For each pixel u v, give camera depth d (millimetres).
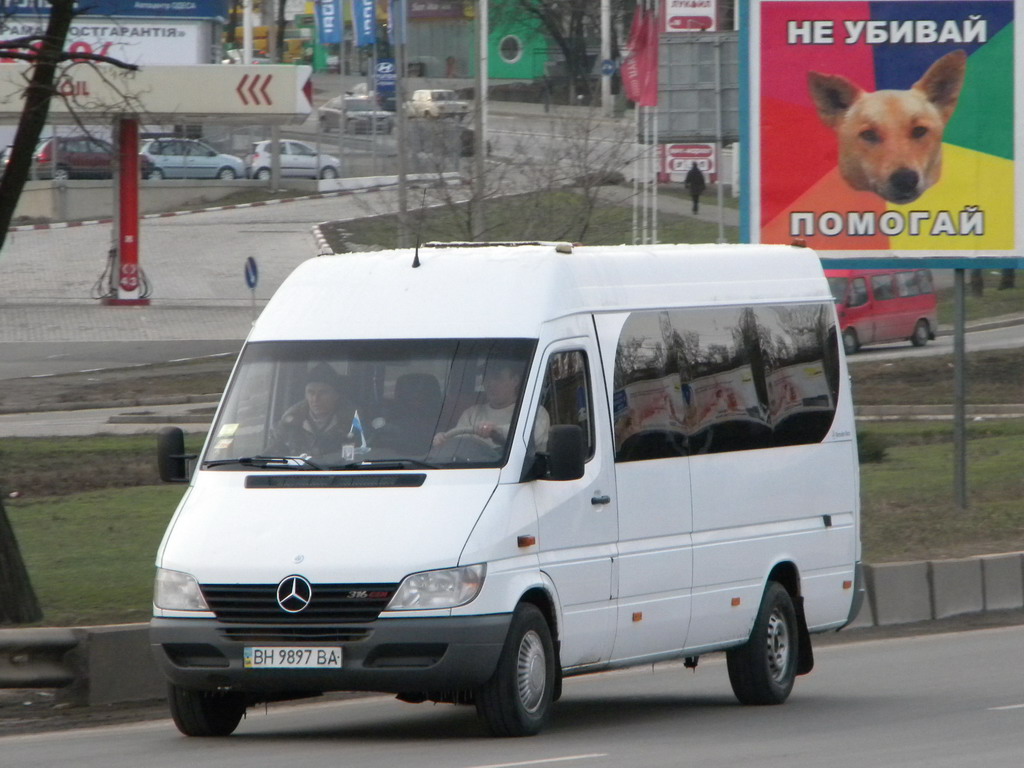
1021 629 60844
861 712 42438
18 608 50656
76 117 56250
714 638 42219
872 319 179000
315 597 34344
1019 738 37125
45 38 53281
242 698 38406
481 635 34375
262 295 196375
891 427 122312
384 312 38719
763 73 85062
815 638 60531
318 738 37938
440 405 37031
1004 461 99250
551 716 42531
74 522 74312
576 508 37500
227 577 34781
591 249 40906
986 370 158500
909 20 84250
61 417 128500
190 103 181500
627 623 39125
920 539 73750
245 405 38219
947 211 84375
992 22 84125
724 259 44812
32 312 184125
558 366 38031
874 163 84500
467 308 38375
